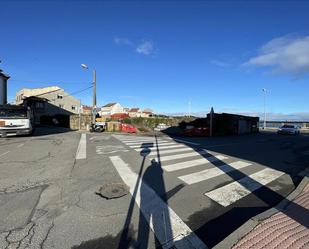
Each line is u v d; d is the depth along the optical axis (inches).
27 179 290.8
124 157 428.1
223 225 180.7
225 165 373.7
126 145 593.6
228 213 201.0
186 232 170.1
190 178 297.3
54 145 582.2
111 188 256.2
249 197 237.8
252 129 1552.7
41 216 191.0
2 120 770.2
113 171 327.9
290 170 356.5
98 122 1198.9
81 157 426.3
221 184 276.4
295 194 241.3
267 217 185.8
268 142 778.8
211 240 161.3
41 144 601.0
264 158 454.0
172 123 1583.4
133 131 1202.0
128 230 171.0
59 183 275.4
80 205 212.1
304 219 183.2
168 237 163.6
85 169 339.0
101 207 208.1
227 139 885.8
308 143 770.8
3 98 1290.6
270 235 159.9
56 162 384.8
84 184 270.8
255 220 179.9
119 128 1213.1
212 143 697.6
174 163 381.7
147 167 352.8
